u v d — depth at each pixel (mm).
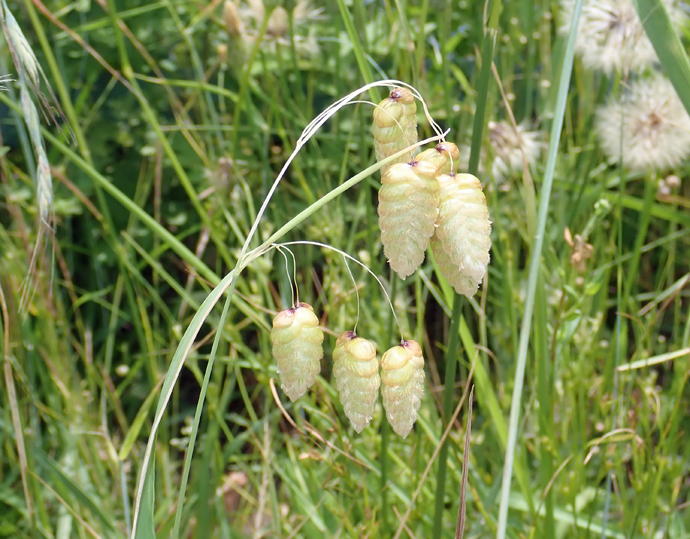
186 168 561
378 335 401
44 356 410
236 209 415
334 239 389
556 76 415
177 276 576
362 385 243
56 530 414
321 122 244
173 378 241
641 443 335
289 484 376
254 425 390
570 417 377
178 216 544
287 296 437
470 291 246
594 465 405
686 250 532
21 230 401
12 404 311
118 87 562
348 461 347
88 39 540
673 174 510
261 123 475
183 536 353
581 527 348
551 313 395
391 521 369
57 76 371
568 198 464
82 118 539
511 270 381
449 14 456
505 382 428
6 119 515
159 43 557
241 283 407
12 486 430
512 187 432
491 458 403
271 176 464
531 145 413
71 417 413
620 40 385
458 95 538
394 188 233
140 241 546
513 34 458
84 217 569
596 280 336
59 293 484
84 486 406
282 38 461
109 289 487
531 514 329
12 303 376
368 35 525
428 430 345
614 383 367
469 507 376
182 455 515
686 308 532
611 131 394
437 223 239
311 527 368
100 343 561
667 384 461
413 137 250
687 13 430
